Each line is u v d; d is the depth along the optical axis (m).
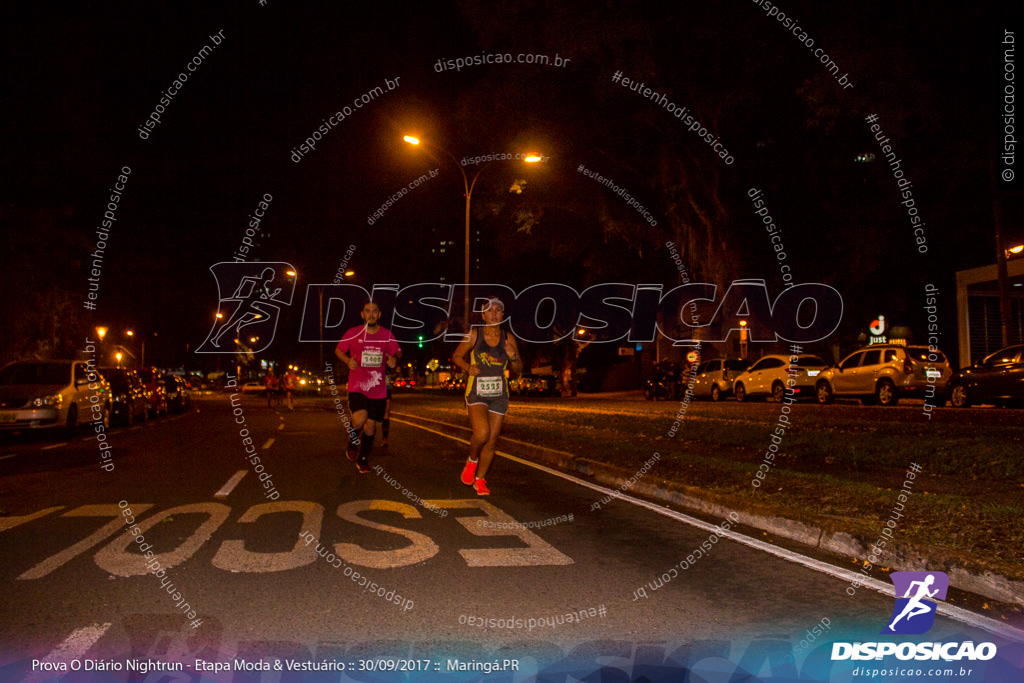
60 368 17.34
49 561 5.82
